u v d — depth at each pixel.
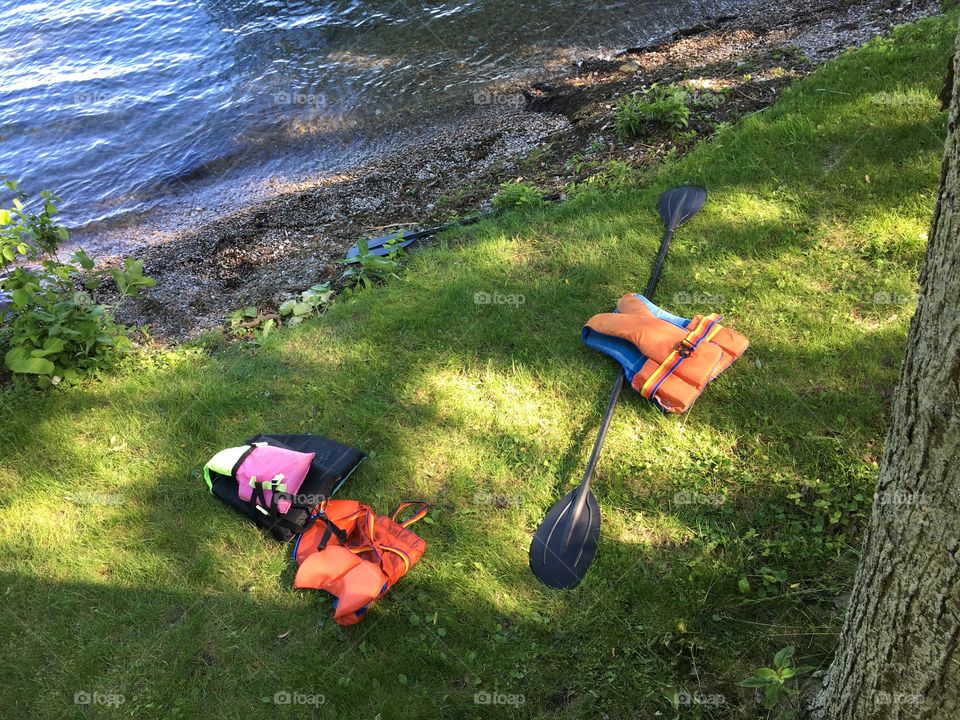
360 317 4.72
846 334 3.93
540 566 3.17
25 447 4.09
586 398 3.93
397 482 3.67
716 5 9.15
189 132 8.23
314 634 3.08
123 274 4.76
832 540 3.10
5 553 3.54
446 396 4.07
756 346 3.98
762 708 2.64
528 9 9.75
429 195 6.51
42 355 4.39
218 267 5.96
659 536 3.24
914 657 1.88
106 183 7.55
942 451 1.61
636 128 6.14
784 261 4.49
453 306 4.64
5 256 4.46
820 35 7.36
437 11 9.98
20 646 3.15
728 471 3.44
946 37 5.87
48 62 9.88
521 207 5.58
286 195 7.00
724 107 6.20
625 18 9.19
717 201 5.02
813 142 5.23
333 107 8.35
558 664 2.86
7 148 8.15
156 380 4.48
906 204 4.61
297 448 3.77
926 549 1.73
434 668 2.91
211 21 10.60
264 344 4.64
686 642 2.84
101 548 3.52
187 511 3.64
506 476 3.62
